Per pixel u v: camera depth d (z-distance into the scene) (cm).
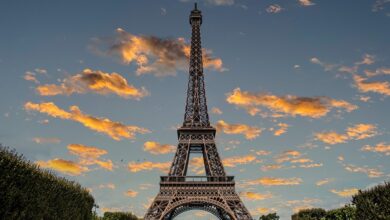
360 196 10750
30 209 7900
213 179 19350
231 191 18800
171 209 18025
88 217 10794
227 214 18788
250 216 17788
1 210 7081
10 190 7288
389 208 9506
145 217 17575
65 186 9694
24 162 8094
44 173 8931
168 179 19375
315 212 16912
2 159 7262
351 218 13538
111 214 15988
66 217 9450
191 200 18400
